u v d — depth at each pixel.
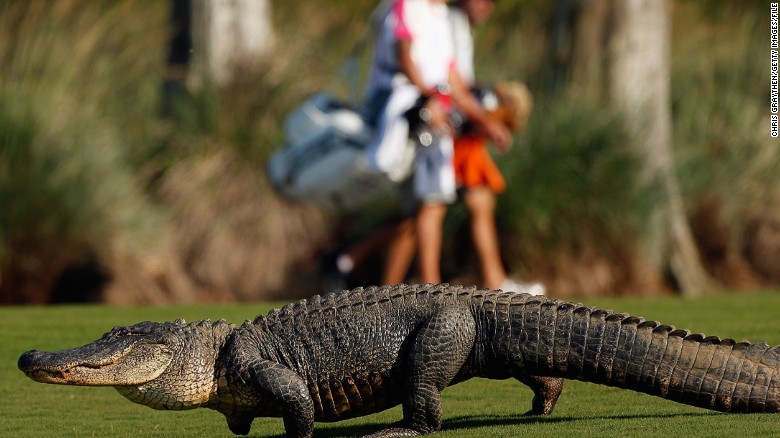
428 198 33.88
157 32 51.09
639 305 36.31
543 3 59.38
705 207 49.00
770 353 17.08
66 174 41.06
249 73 48.22
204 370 17.50
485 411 19.38
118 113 47.31
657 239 44.56
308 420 17.17
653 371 16.97
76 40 46.97
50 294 41.34
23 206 40.16
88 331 29.14
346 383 17.62
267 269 44.69
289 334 17.77
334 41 53.72
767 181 50.78
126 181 43.06
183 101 47.75
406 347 17.56
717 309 34.50
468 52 35.84
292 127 34.62
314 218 45.72
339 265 37.84
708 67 55.31
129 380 17.14
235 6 49.28
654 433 15.77
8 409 20.33
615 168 43.75
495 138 34.03
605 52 46.53
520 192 42.91
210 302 43.59
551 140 43.88
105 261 41.84
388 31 33.38
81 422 19.17
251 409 17.62
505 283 36.16
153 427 18.70
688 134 51.44
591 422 17.31
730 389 16.81
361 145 33.31
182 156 46.88
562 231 43.50
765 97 54.69
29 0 47.00
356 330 17.64
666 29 47.41
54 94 43.31
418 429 17.36
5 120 40.56
